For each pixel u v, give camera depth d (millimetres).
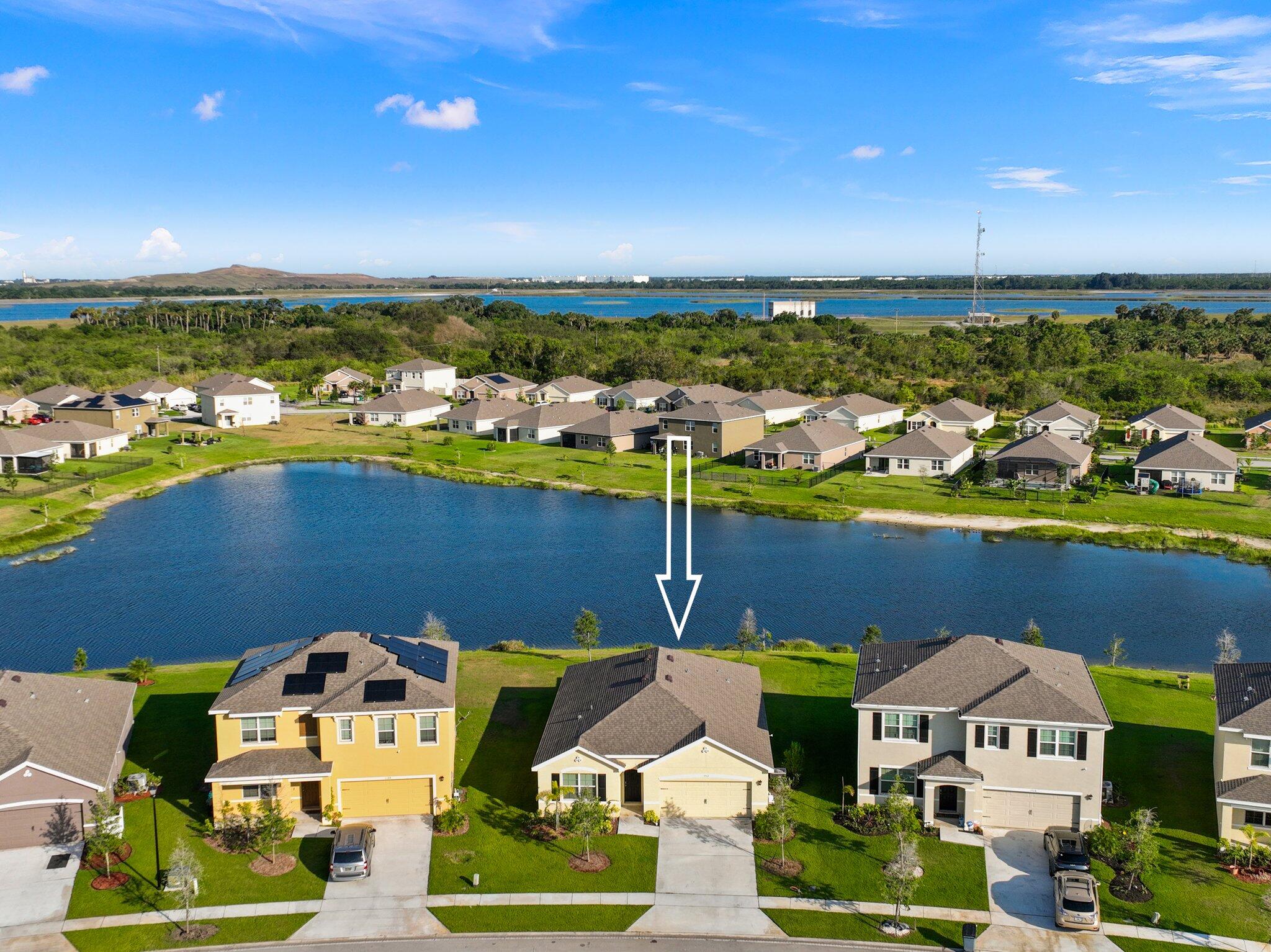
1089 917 29781
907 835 33531
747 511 89250
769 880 32719
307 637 56906
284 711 36000
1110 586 67125
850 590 66938
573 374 170000
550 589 67625
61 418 121812
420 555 76125
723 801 36500
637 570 71812
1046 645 56312
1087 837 34312
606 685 41000
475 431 128750
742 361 185875
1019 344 173375
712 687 41094
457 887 32188
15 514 84750
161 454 113875
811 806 37469
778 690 47781
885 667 39219
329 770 35438
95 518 87125
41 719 36656
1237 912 30766
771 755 39281
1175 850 34094
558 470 106938
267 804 34844
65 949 28875
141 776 37375
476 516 89125
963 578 69312
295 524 85938
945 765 35688
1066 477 92000
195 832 35156
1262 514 82875
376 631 59219
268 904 31203
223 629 59594
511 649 54500
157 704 45562
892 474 100500
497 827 35812
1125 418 131625
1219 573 70062
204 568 72500
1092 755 34625
